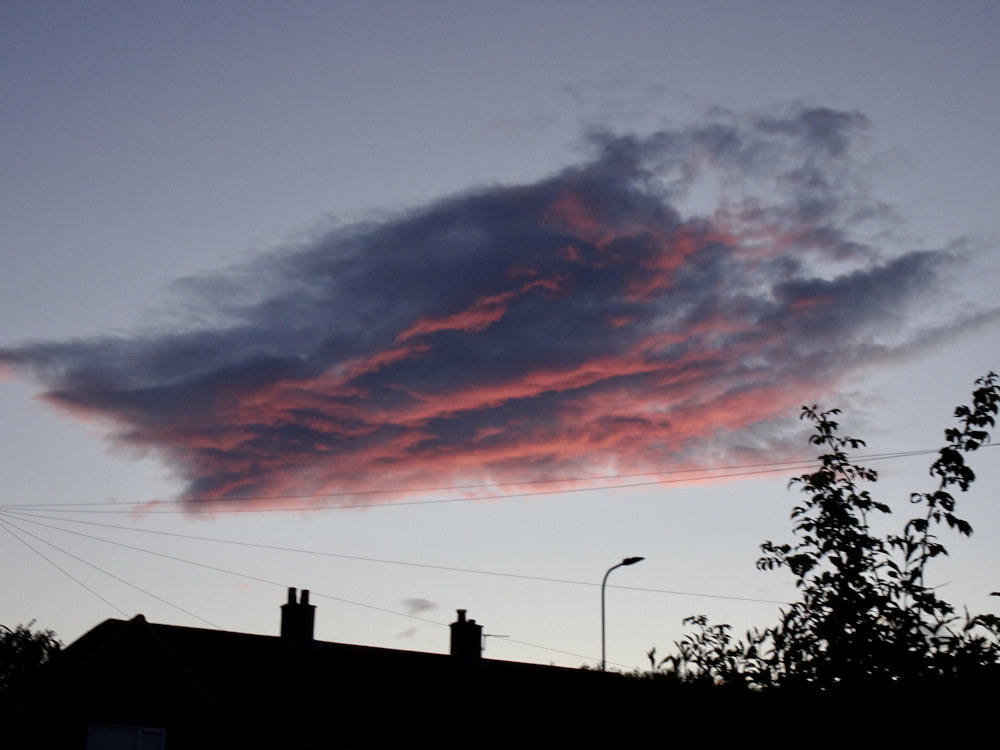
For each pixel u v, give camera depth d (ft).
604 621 106.01
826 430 34.76
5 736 78.13
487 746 108.78
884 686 29.58
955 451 31.42
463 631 123.85
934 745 28.55
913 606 30.42
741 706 31.22
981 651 28.73
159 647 88.63
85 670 84.02
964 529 30.73
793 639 31.24
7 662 77.05
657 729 32.17
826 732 29.81
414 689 113.29
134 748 84.53
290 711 99.76
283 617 111.24
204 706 89.71
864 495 33.19
